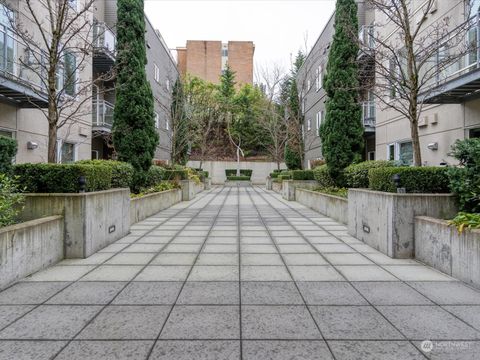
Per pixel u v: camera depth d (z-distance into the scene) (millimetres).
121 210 6348
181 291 3467
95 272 4133
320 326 2688
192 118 24625
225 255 5004
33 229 4062
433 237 4363
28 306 3074
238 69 48500
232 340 2461
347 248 5500
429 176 5188
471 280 3629
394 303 3160
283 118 22766
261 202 14055
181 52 49812
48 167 5055
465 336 2525
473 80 7414
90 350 2320
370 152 16719
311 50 23203
